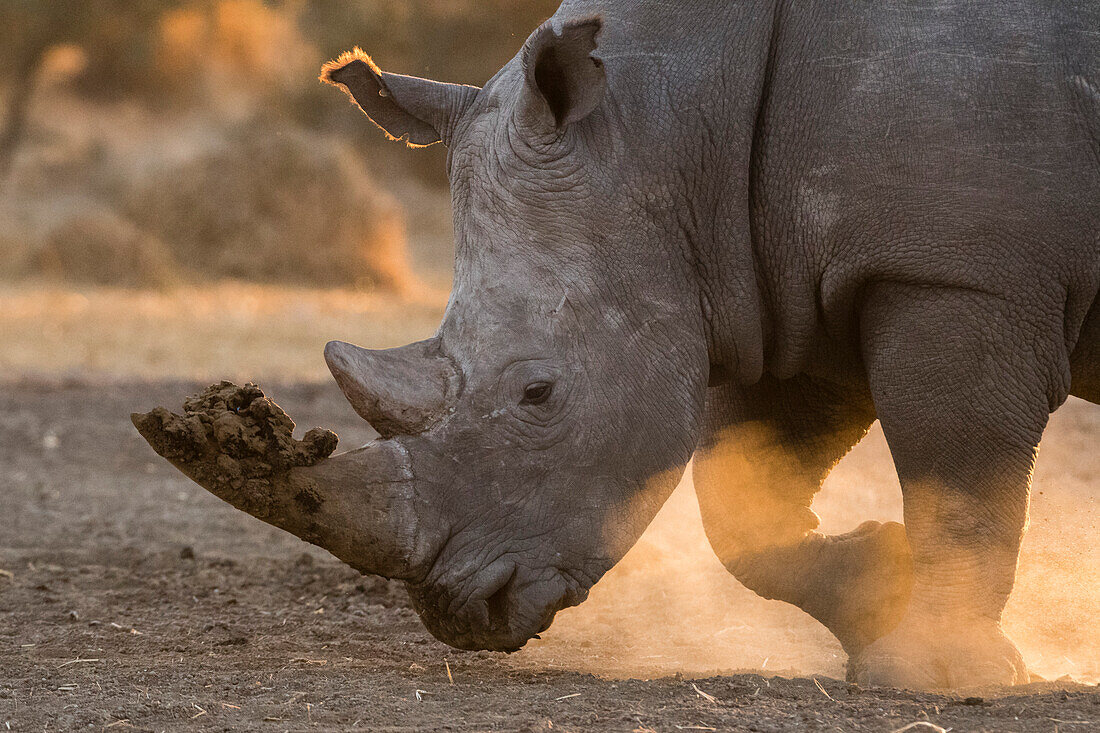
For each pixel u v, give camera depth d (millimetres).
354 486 15211
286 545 29891
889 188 16281
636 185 16375
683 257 16656
